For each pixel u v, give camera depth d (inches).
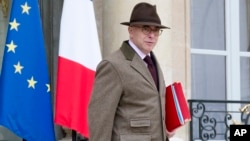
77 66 619.2
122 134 407.8
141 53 424.8
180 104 424.5
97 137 406.3
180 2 773.9
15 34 612.4
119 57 416.5
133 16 424.5
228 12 844.6
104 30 688.4
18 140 734.5
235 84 837.8
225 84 838.5
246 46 850.8
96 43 631.8
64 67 617.3
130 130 409.4
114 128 411.5
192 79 826.8
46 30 746.2
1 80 606.2
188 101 743.1
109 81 410.9
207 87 831.1
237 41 841.5
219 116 807.1
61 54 620.4
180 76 768.3
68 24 626.8
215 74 836.6
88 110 413.7
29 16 617.6
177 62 766.5
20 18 615.2
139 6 425.4
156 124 413.1
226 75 837.8
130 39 426.3
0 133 735.7
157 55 681.6
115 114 413.4
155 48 681.6
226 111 770.2
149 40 422.0
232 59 839.7
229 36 842.8
